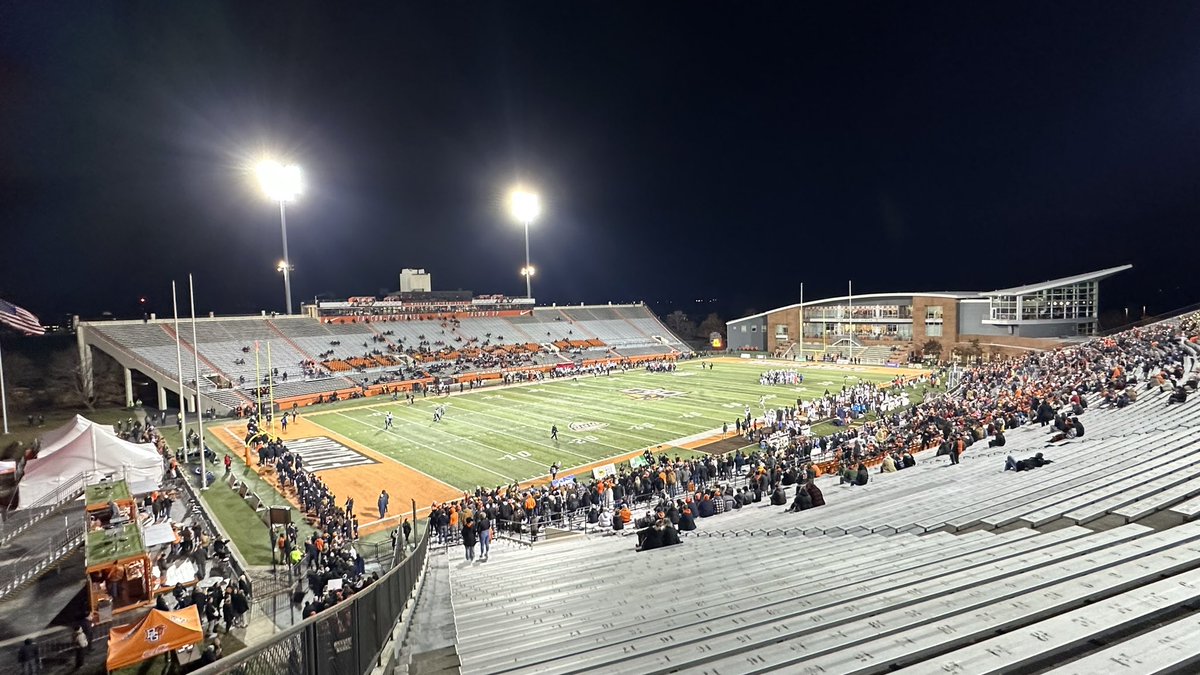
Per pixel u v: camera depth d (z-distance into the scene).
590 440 36.50
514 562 14.28
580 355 76.31
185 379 48.22
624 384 59.66
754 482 21.02
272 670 3.96
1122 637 4.22
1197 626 4.07
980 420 24.44
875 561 8.22
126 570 14.48
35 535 19.91
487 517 16.97
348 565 16.44
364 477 29.69
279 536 20.48
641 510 20.53
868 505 13.62
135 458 23.98
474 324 76.69
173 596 15.33
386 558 19.33
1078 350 43.72
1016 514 9.36
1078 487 10.41
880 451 24.20
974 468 15.86
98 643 13.52
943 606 5.20
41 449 26.03
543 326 81.88
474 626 8.04
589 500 22.36
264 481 28.62
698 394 52.84
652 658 5.24
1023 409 24.56
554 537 18.53
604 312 92.62
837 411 38.69
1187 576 4.88
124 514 17.27
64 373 49.34
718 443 35.38
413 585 12.12
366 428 40.81
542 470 30.66
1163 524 7.67
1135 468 11.30
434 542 19.38
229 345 55.94
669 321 112.00
